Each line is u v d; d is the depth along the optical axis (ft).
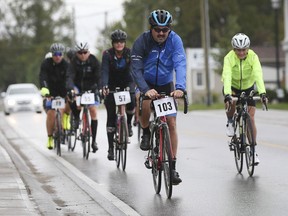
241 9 638.94
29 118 241.96
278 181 84.07
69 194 80.38
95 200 75.61
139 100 76.64
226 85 87.97
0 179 84.99
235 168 96.53
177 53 73.56
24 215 64.03
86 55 110.32
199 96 483.92
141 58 74.49
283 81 504.84
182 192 78.54
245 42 87.10
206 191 78.79
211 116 235.61
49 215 67.10
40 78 117.39
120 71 100.63
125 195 78.07
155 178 78.54
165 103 71.92
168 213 67.51
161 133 74.79
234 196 75.10
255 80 88.28
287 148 120.06
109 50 99.50
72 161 110.32
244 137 89.10
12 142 149.38
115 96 97.04
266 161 102.83
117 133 100.07
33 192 80.07
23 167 102.12
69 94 108.88
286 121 191.93
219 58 417.49
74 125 121.60
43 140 152.66
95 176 93.35
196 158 108.99
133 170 97.96
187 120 211.61
